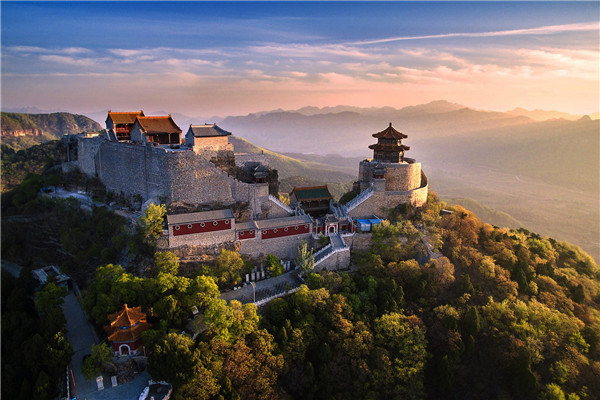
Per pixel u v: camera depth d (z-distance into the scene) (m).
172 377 53.91
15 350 58.06
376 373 65.75
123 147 91.00
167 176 80.56
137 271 73.69
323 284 76.88
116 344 58.16
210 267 76.56
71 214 89.00
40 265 81.12
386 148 103.25
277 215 93.56
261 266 81.94
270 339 63.81
